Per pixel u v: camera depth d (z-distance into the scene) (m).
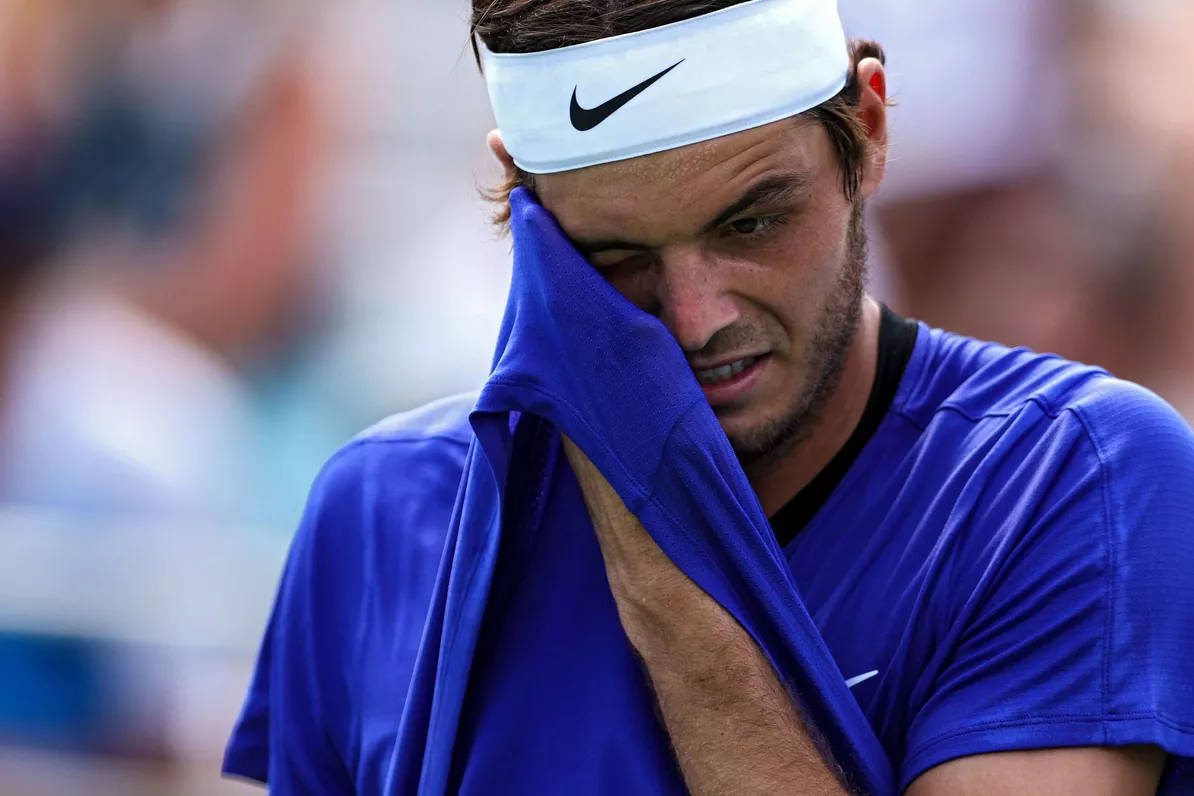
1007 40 14.66
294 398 15.41
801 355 5.91
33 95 15.91
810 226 5.77
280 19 16.25
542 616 6.08
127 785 12.83
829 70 5.75
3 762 12.71
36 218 15.64
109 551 13.04
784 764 5.50
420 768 6.12
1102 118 14.33
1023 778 5.44
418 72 16.48
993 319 14.48
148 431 13.85
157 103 15.94
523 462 6.18
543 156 5.70
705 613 5.63
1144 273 14.12
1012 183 14.47
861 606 5.98
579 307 5.69
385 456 7.00
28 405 13.70
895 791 5.70
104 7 16.08
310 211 16.05
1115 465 5.74
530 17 5.62
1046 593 5.61
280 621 7.07
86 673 12.80
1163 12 14.46
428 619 6.16
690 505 5.68
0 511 13.05
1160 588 5.57
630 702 5.83
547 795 5.80
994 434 6.02
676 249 5.69
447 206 16.33
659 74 5.46
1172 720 5.43
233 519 14.23
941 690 5.70
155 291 15.63
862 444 6.25
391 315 15.82
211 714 13.02
